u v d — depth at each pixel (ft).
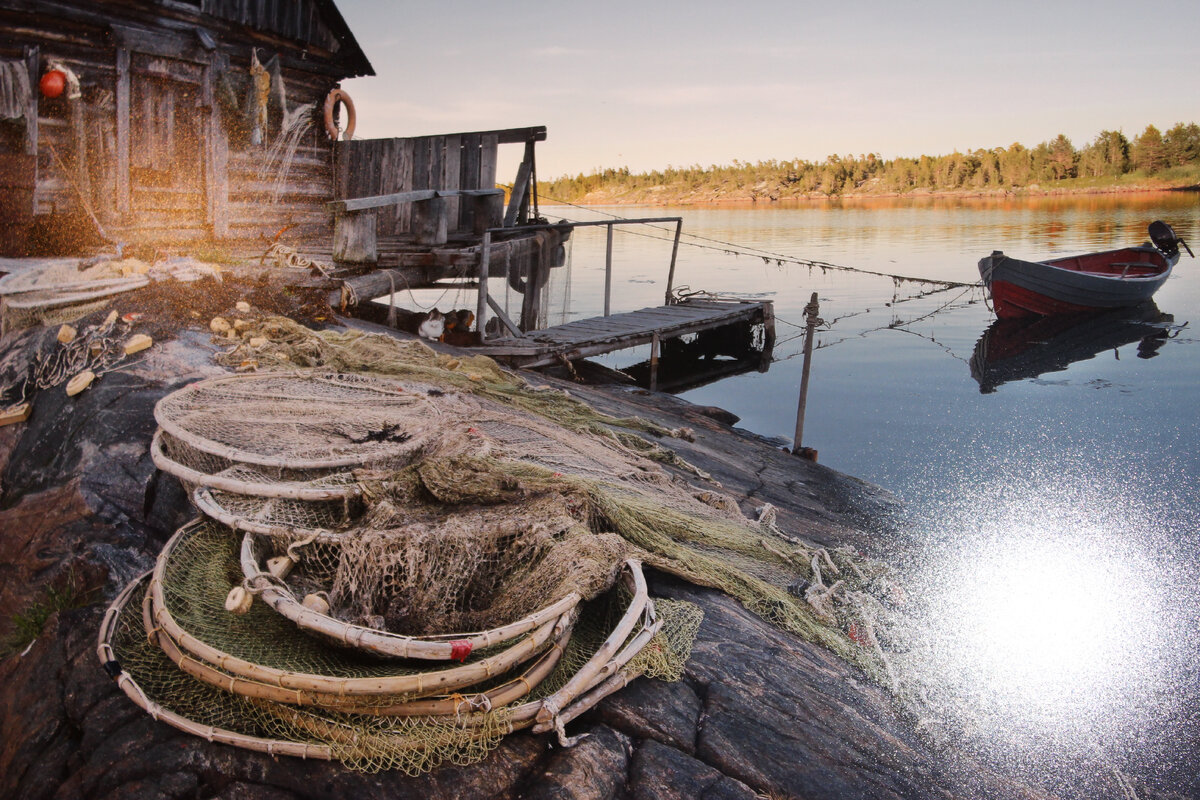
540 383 36.11
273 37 42.16
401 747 9.73
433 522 13.14
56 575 14.23
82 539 14.93
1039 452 38.83
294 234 46.19
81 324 22.13
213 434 15.52
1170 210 245.04
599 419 26.89
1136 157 436.35
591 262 127.03
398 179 49.11
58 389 19.86
